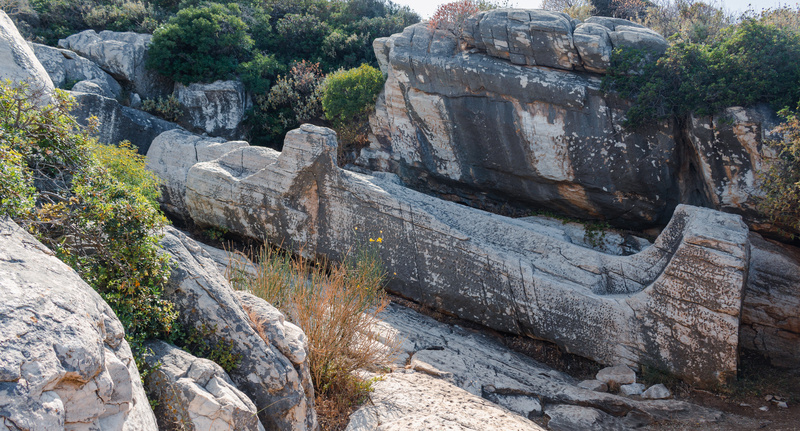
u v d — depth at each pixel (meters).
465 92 10.23
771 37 8.27
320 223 9.18
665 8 13.95
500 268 7.99
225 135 16.28
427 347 7.22
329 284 5.95
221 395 3.42
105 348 2.62
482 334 8.30
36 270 2.46
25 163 3.86
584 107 9.23
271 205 9.43
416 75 10.75
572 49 9.13
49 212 3.67
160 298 4.02
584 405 6.34
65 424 2.15
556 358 7.89
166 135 11.52
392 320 7.82
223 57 16.64
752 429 5.89
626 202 9.60
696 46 8.69
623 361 7.39
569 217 10.68
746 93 8.14
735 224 7.03
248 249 9.95
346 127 13.52
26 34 16.77
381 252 8.83
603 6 16.44
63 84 14.38
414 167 11.88
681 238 7.25
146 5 20.75
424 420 4.52
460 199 11.95
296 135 9.15
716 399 6.74
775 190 7.62
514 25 9.47
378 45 13.02
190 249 4.75
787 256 8.47
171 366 3.54
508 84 9.68
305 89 16.62
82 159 4.30
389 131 12.97
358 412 4.69
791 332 8.30
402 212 8.61
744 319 8.63
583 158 9.48
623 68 8.80
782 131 7.66
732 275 6.61
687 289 6.91
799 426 5.95
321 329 5.09
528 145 9.91
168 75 16.31
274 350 4.07
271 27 20.45
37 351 2.05
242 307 4.32
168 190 11.04
